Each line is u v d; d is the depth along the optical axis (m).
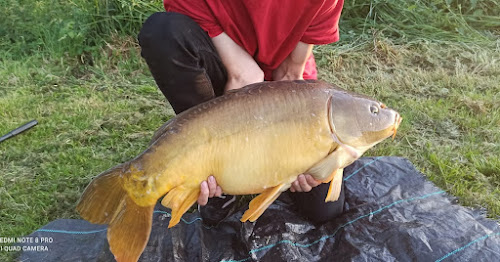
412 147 1.56
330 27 1.15
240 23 1.12
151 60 1.10
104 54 2.12
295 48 1.17
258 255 1.11
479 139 1.60
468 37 2.32
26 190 1.38
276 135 0.88
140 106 1.82
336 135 0.90
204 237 1.18
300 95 0.89
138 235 0.89
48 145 1.57
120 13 2.24
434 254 1.09
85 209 0.92
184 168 0.87
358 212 1.23
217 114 0.87
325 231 1.19
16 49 2.20
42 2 2.31
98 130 1.66
